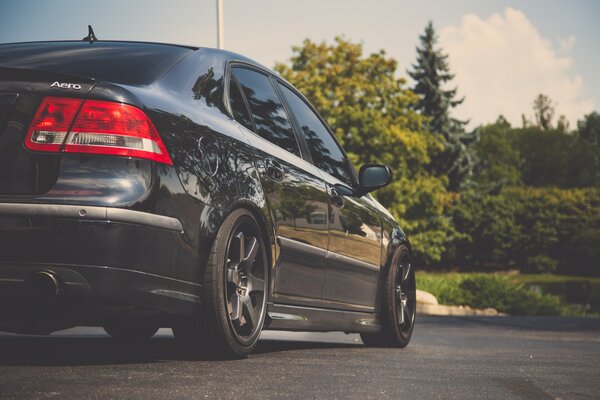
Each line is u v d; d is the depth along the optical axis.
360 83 42.72
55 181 3.36
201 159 3.75
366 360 4.37
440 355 5.03
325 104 41.69
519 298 21.59
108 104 3.48
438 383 3.38
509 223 57.84
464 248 58.44
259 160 4.25
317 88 41.72
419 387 3.22
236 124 4.26
